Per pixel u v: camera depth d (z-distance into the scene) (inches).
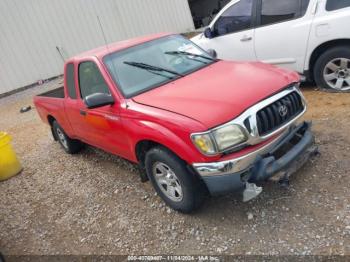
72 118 217.2
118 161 228.8
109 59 181.3
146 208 171.2
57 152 277.6
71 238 166.7
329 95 232.4
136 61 181.5
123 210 175.3
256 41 255.6
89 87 189.9
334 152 169.2
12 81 569.6
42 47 584.1
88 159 245.9
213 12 798.5
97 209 182.9
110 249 151.8
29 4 563.2
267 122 136.5
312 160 167.6
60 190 213.9
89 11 609.3
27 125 384.5
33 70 583.8
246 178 134.6
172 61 185.9
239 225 142.6
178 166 142.0
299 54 238.1
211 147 129.3
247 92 140.3
